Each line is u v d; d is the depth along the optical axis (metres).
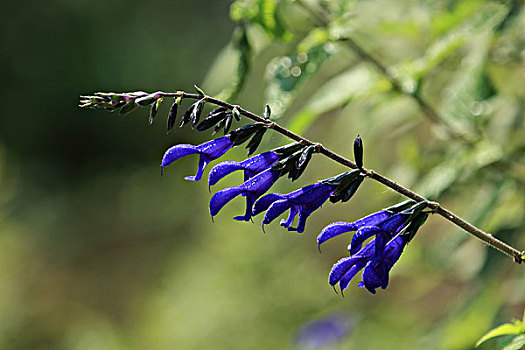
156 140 16.67
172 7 17.11
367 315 6.75
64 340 10.45
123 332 9.32
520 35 4.06
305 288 7.64
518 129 4.21
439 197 3.88
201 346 7.79
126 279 12.37
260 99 7.59
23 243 12.04
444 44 3.77
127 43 17.16
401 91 3.93
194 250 9.71
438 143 4.66
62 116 17.22
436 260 4.64
